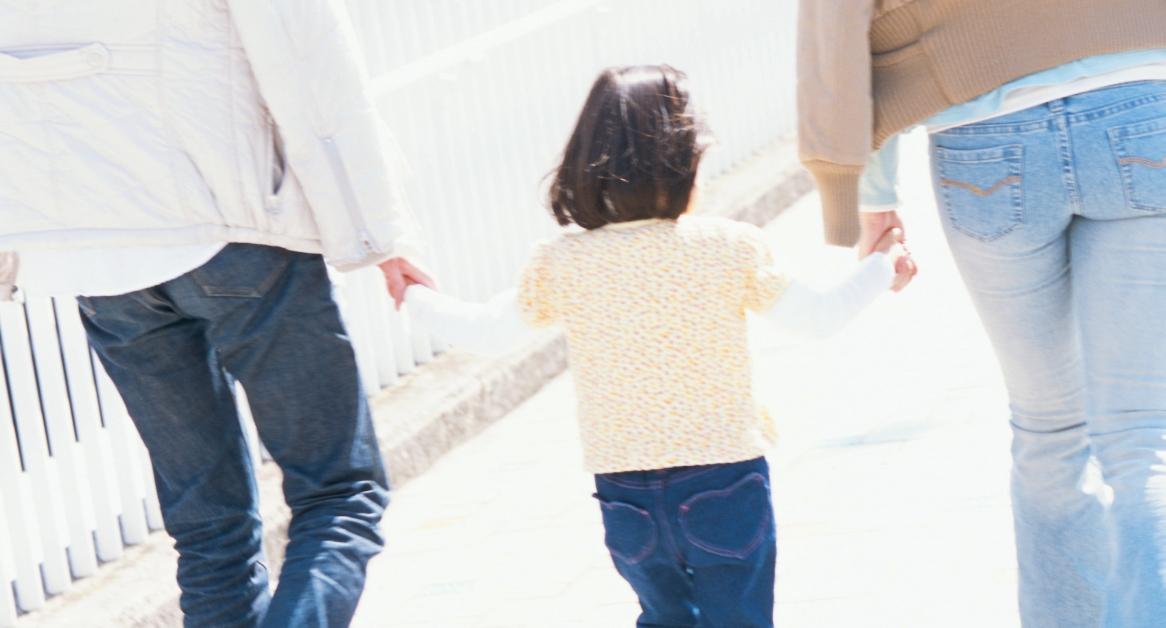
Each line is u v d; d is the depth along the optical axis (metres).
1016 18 2.90
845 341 6.40
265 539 5.13
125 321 3.31
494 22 7.14
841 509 4.71
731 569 3.04
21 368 4.86
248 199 3.18
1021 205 2.97
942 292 6.80
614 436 3.08
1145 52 2.88
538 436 6.15
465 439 6.21
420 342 6.61
